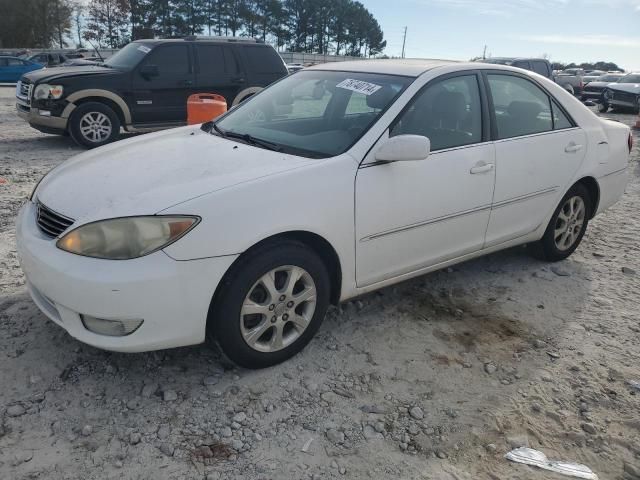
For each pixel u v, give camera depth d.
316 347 3.27
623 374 3.17
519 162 3.96
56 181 3.15
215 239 2.61
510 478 2.41
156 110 9.91
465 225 3.73
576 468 2.48
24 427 2.52
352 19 82.75
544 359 3.29
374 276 3.34
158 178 2.87
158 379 2.90
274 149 3.29
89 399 2.73
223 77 10.43
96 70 9.58
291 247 2.88
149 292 2.52
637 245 5.28
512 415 2.79
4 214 5.31
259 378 2.96
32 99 9.20
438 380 3.04
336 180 3.00
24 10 55.06
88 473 2.29
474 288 4.18
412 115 3.41
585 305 4.00
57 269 2.57
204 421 2.62
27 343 3.13
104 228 2.55
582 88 26.14
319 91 3.81
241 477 2.32
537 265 4.67
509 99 4.04
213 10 66.31
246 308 2.81
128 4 60.41
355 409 2.77
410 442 2.58
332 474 2.37
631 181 8.16
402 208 3.30
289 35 76.75
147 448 2.44
